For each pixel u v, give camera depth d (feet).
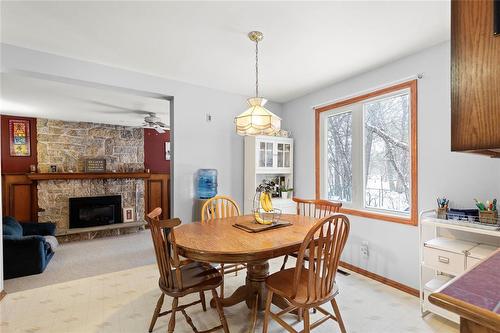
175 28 7.07
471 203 7.22
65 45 8.01
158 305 6.40
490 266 2.74
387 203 9.61
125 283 9.50
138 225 18.72
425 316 7.15
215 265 10.13
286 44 7.89
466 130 1.82
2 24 6.84
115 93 11.95
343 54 8.54
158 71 10.09
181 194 11.25
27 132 16.57
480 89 1.77
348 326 6.71
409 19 6.58
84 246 15.06
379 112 9.88
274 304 7.32
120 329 6.62
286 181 13.37
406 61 8.63
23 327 6.72
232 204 10.03
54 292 8.76
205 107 11.87
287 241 6.03
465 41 1.84
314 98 12.26
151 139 21.01
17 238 10.26
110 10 6.26
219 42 7.81
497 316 1.77
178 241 6.01
